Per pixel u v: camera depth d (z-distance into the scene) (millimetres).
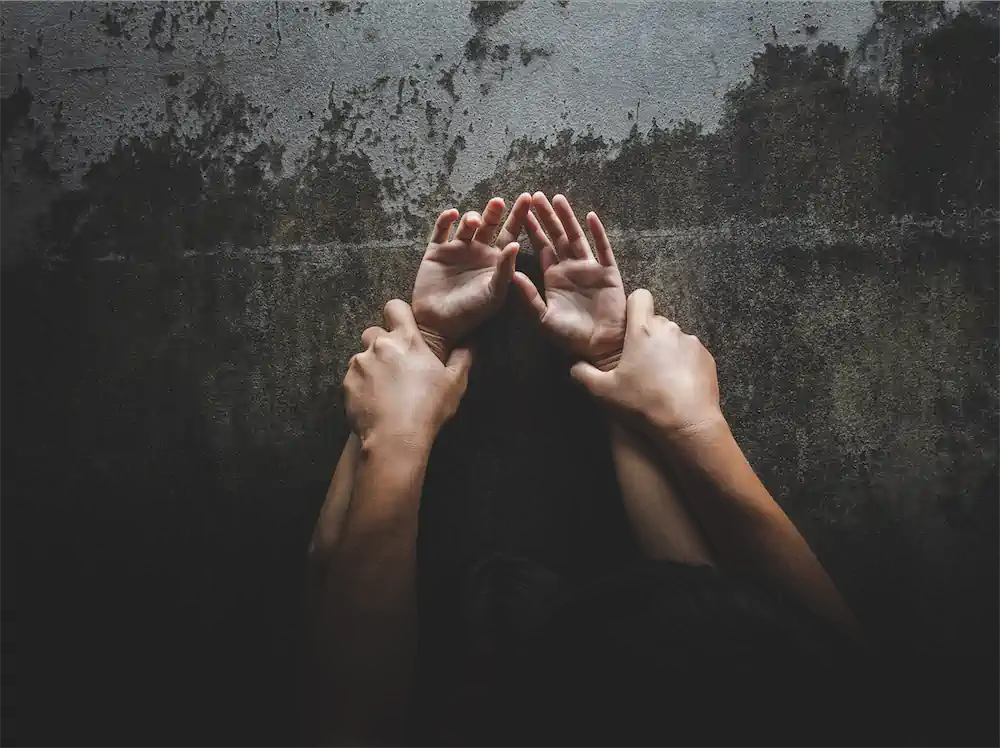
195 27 1390
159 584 1348
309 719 1023
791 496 1315
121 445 1362
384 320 1352
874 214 1329
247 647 1337
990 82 1332
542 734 645
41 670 1346
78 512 1358
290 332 1357
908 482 1312
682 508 1171
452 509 1339
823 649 718
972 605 1301
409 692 1026
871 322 1324
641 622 654
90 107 1388
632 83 1353
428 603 990
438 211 1354
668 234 1337
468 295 1229
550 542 1330
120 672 1344
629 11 1362
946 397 1316
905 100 1335
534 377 1339
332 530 1190
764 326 1326
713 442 1122
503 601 861
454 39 1366
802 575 1072
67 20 1400
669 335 1185
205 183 1371
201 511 1351
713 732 619
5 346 1374
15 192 1381
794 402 1319
